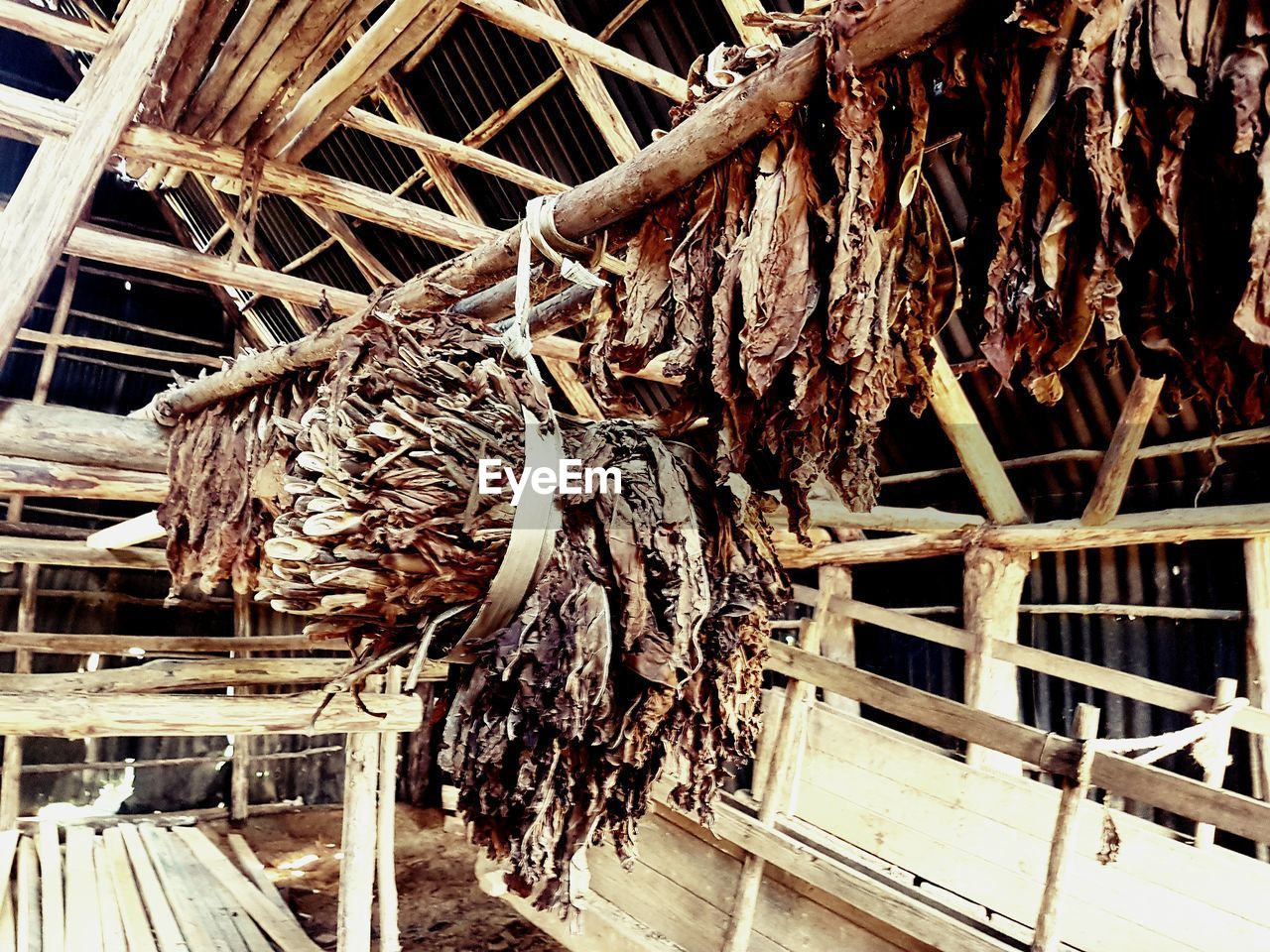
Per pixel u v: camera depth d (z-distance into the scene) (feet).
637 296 3.96
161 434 9.75
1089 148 2.47
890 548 14.58
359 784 9.99
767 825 9.47
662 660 3.54
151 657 22.17
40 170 7.92
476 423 3.62
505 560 3.38
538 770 3.56
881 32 2.84
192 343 25.14
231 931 12.75
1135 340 2.73
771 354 3.20
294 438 3.66
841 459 3.57
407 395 3.56
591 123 13.32
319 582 3.26
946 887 9.74
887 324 3.19
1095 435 12.61
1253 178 2.24
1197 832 9.69
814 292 3.18
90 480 9.49
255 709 8.80
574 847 3.73
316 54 8.11
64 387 23.03
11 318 7.95
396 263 18.72
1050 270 2.71
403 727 9.78
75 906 12.94
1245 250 2.28
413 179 16.37
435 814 22.93
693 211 3.83
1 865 13.98
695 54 11.78
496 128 14.24
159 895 13.82
